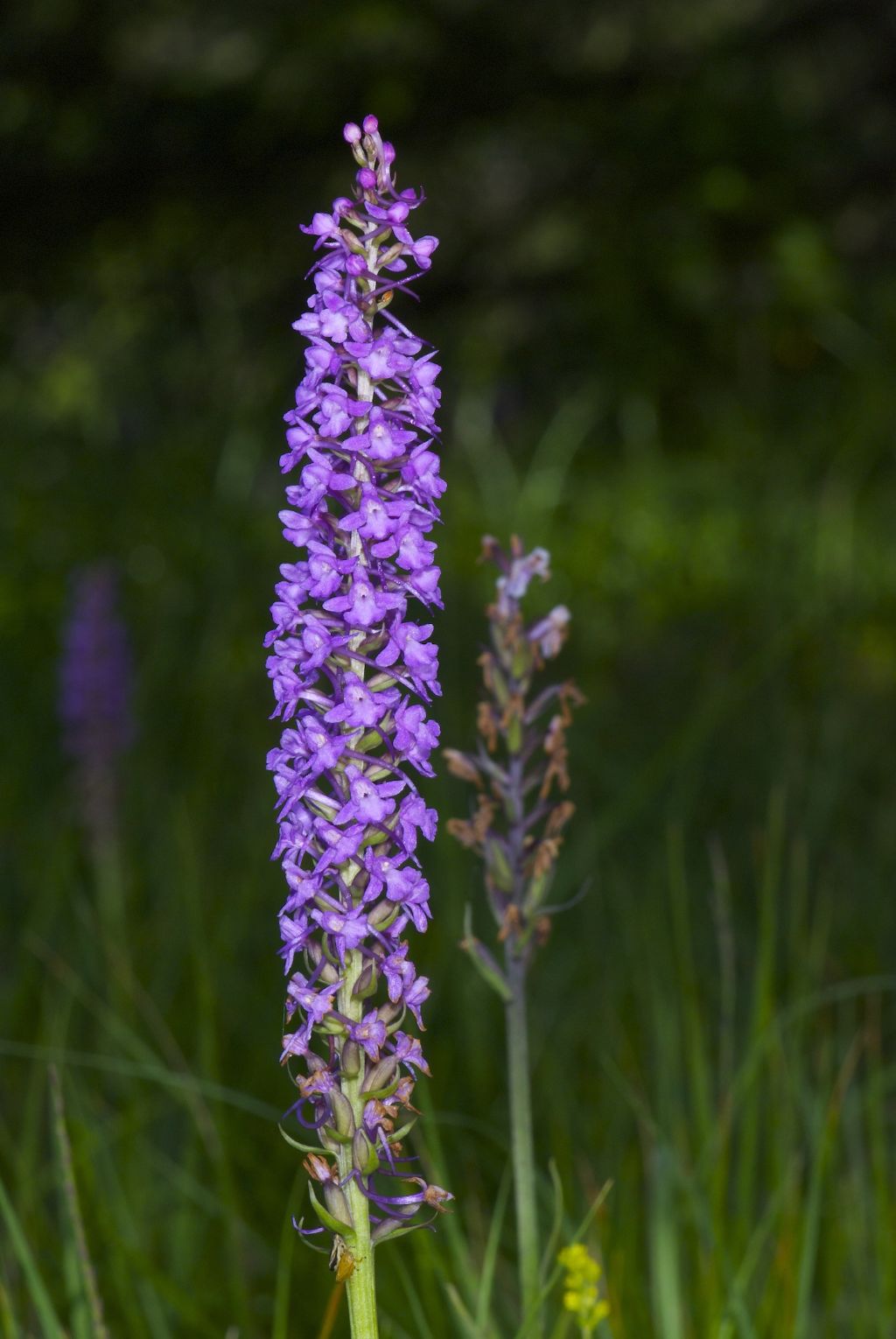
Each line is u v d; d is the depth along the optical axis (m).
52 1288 3.04
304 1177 3.41
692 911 5.02
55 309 14.99
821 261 13.13
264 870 5.29
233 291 14.66
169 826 5.64
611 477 11.48
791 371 12.91
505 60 14.31
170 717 7.23
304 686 1.68
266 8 14.11
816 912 4.95
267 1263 3.32
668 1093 3.28
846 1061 3.02
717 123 13.57
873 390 11.46
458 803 5.23
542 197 14.54
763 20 14.65
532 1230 2.33
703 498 10.72
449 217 14.65
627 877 5.25
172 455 11.70
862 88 14.97
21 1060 4.11
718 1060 3.85
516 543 2.37
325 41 13.79
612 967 4.57
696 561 9.78
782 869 5.27
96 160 14.89
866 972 4.61
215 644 7.98
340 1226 1.73
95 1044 4.17
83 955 4.66
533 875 2.32
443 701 6.39
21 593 9.26
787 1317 2.68
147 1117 3.61
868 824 5.90
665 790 6.15
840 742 6.35
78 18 14.15
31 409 13.19
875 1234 3.16
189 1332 2.99
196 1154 3.44
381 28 13.73
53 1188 3.47
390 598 1.64
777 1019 3.23
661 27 14.46
